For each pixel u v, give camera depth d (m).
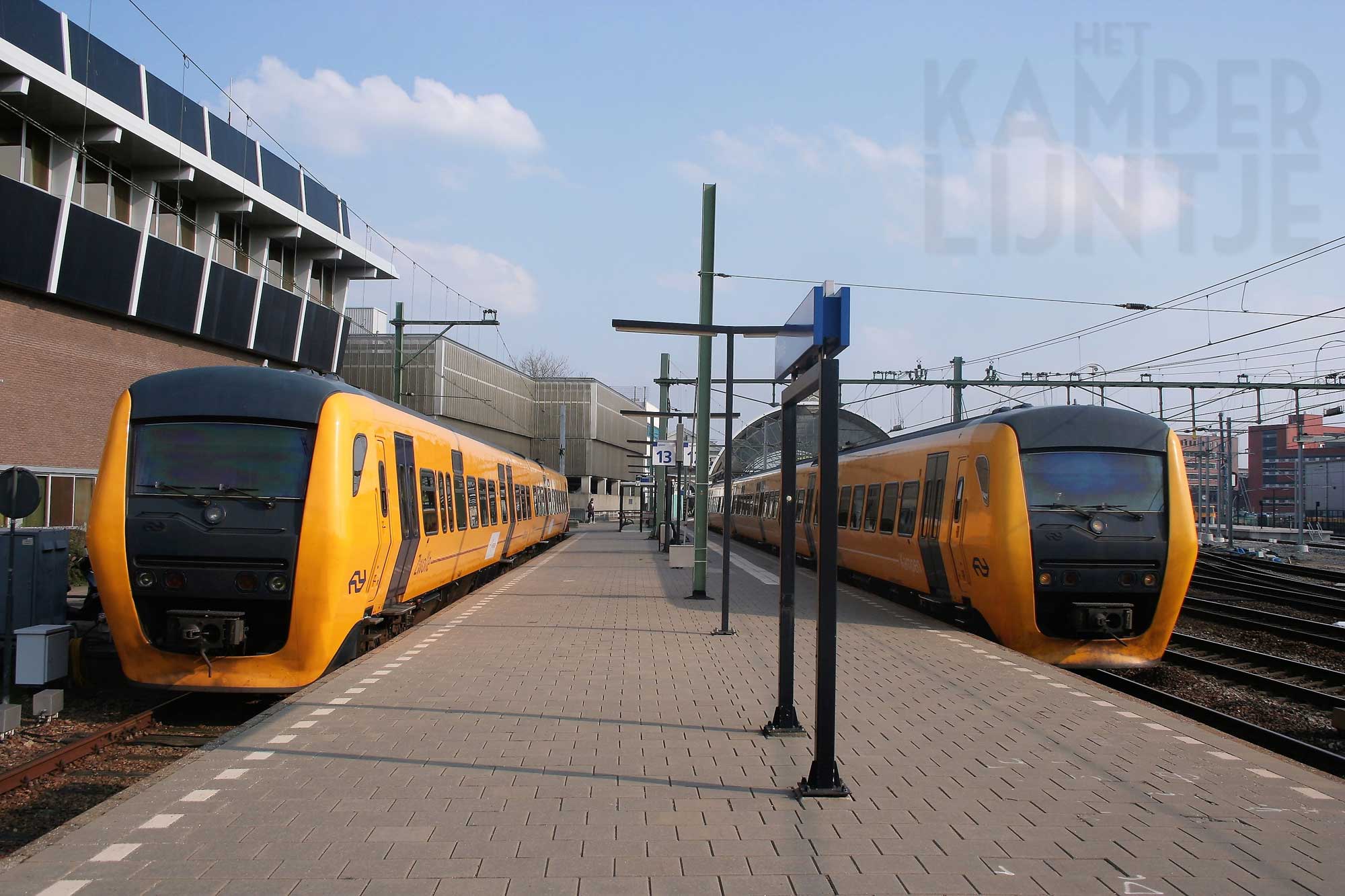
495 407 62.53
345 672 10.07
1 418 21.52
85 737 8.56
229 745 7.10
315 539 9.50
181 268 26.12
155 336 26.27
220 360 28.95
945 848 5.12
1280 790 6.20
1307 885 4.68
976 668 10.70
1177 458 12.40
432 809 5.68
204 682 9.56
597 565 26.94
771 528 35.00
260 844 5.09
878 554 18.62
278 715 8.07
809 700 8.91
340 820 5.46
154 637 9.61
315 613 9.52
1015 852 5.08
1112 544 12.02
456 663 10.70
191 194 27.94
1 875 4.63
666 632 13.41
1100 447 12.38
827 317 6.26
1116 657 12.20
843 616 15.52
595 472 74.44
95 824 5.37
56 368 23.02
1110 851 5.10
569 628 13.67
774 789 6.13
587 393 73.12
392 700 8.68
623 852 5.01
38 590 10.91
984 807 5.82
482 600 17.66
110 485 9.59
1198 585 25.05
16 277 21.27
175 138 24.92
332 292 35.81
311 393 10.09
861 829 5.41
